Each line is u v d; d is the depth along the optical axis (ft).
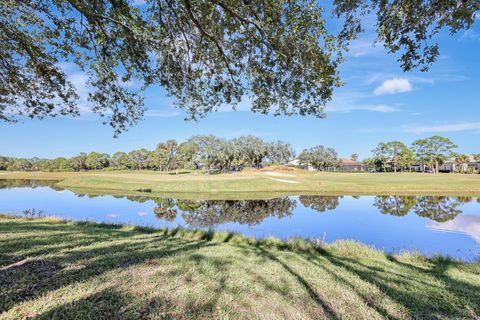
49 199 80.69
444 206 67.21
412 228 43.55
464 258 25.96
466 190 96.89
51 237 20.52
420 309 10.98
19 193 96.94
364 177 148.77
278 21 15.17
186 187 103.60
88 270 13.24
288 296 11.80
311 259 19.44
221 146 229.25
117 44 20.58
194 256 17.21
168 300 10.67
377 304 11.30
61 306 9.72
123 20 17.80
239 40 18.52
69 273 12.73
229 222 48.57
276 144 280.31
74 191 103.45
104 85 23.73
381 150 268.00
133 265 14.46
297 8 14.53
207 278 13.25
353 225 45.73
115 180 125.08
